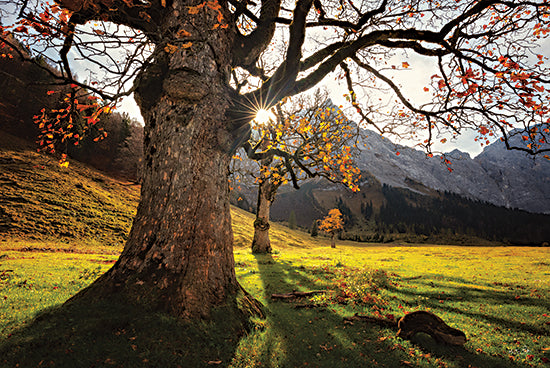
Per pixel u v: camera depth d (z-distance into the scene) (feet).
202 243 17.06
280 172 54.65
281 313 22.85
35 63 14.73
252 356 13.66
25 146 195.93
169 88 17.53
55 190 145.59
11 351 10.83
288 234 286.05
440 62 28.50
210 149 18.33
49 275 32.45
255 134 48.57
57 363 10.36
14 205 115.34
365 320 22.43
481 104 26.22
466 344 19.01
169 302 14.60
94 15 18.42
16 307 17.81
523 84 22.52
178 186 17.13
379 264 72.90
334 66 22.12
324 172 37.58
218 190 18.61
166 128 17.83
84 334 12.12
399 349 17.43
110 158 270.87
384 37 23.15
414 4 23.94
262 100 20.56
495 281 47.57
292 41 18.97
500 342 19.77
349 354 16.05
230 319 15.67
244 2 19.88
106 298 14.51
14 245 77.77
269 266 57.26
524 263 76.54
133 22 19.52
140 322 13.20
